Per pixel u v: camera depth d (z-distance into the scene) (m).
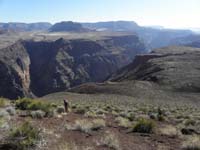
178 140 12.66
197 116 26.45
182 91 74.25
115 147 10.02
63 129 12.48
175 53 150.38
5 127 9.76
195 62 105.75
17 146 8.18
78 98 63.16
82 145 9.98
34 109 17.53
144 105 44.94
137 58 162.62
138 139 12.27
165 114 27.25
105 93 74.75
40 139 8.84
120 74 161.00
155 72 98.06
